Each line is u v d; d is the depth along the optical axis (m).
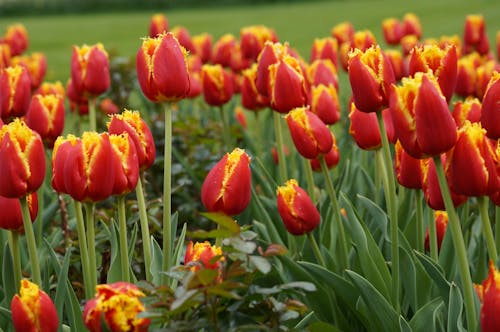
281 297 4.53
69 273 5.20
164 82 3.98
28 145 3.62
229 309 3.34
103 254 4.84
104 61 5.52
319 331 3.54
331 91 5.44
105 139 3.54
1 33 32.47
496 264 3.62
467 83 6.96
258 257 3.19
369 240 4.43
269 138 7.89
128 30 31.89
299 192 4.27
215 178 3.77
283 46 5.11
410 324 4.00
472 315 3.53
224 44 8.35
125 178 3.72
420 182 4.22
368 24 29.56
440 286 3.95
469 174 3.36
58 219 5.96
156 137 7.70
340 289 4.20
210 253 3.42
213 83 6.62
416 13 30.92
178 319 3.28
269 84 4.89
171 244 4.43
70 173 3.55
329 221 4.89
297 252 4.98
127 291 3.10
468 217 5.18
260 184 5.68
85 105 7.80
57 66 21.45
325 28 29.28
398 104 3.38
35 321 3.30
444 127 3.31
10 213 3.94
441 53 4.19
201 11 38.59
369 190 5.51
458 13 29.16
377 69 4.02
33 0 40.19
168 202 4.06
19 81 5.20
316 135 4.36
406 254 4.27
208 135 7.55
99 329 3.08
